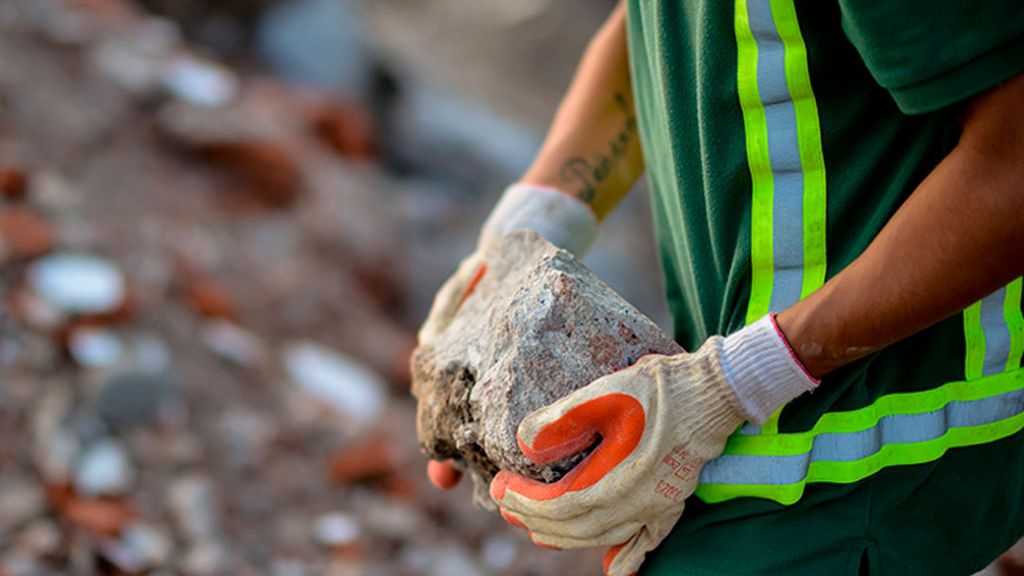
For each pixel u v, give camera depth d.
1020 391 2.31
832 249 2.21
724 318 2.32
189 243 6.92
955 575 2.35
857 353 2.05
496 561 5.26
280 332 6.93
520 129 12.06
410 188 10.21
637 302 10.16
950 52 1.85
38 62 7.89
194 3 10.27
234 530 4.97
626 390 2.16
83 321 5.58
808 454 2.21
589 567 5.20
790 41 2.12
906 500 2.28
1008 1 1.80
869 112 2.15
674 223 2.46
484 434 2.32
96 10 8.96
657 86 2.40
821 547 2.24
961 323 2.24
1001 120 1.85
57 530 4.59
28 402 5.09
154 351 5.64
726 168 2.24
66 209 6.45
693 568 2.32
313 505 5.30
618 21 2.87
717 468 2.28
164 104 8.00
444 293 2.72
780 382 2.11
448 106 11.84
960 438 2.29
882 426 2.25
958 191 1.89
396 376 7.25
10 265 5.77
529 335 2.29
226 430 5.44
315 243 7.87
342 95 10.62
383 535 5.23
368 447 5.54
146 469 5.04
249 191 7.80
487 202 10.67
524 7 19.39
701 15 2.21
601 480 2.16
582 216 2.82
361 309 7.67
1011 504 2.39
